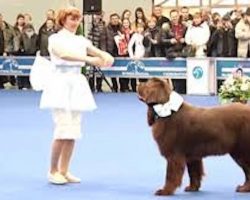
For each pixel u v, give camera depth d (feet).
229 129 21.45
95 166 27.71
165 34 60.13
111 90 64.03
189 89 59.47
